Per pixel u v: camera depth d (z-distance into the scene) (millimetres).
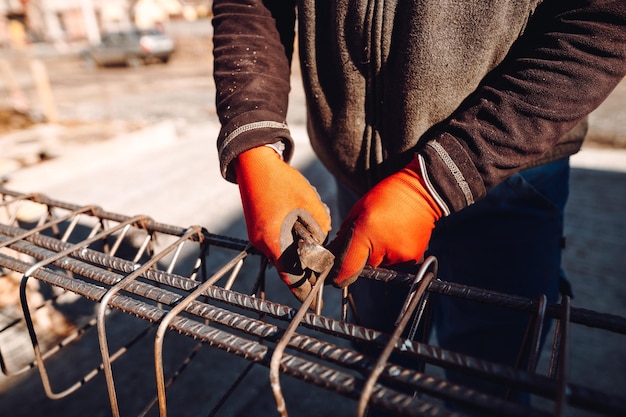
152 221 1070
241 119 910
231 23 1032
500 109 780
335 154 1154
